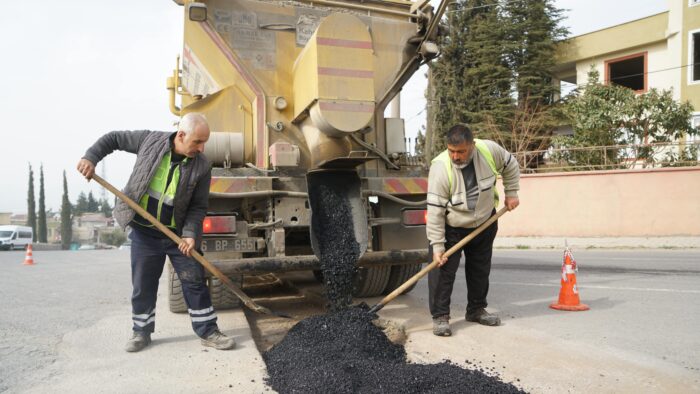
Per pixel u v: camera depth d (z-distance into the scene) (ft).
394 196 17.15
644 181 44.62
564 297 16.19
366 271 18.06
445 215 13.64
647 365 10.45
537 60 71.77
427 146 63.36
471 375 9.49
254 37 17.12
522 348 11.79
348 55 14.97
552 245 44.70
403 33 18.85
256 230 15.74
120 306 17.97
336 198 15.52
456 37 74.28
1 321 15.34
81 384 9.71
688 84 63.87
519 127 65.05
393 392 8.92
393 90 18.67
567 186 48.11
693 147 46.88
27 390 9.41
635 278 22.81
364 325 12.32
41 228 222.28
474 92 73.87
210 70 16.89
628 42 69.46
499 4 74.69
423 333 13.47
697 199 42.50
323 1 17.93
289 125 17.11
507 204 13.94
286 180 16.08
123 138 12.01
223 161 16.46
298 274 25.71
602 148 49.42
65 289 22.54
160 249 12.15
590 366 10.44
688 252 35.88
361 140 17.89
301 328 12.55
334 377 9.41
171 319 15.19
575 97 64.28
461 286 22.03
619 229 45.60
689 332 13.00
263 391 9.39
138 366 10.77
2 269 33.09
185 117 11.71
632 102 50.39
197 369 10.57
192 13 16.06
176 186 11.84
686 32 63.82
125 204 11.78
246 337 13.05
